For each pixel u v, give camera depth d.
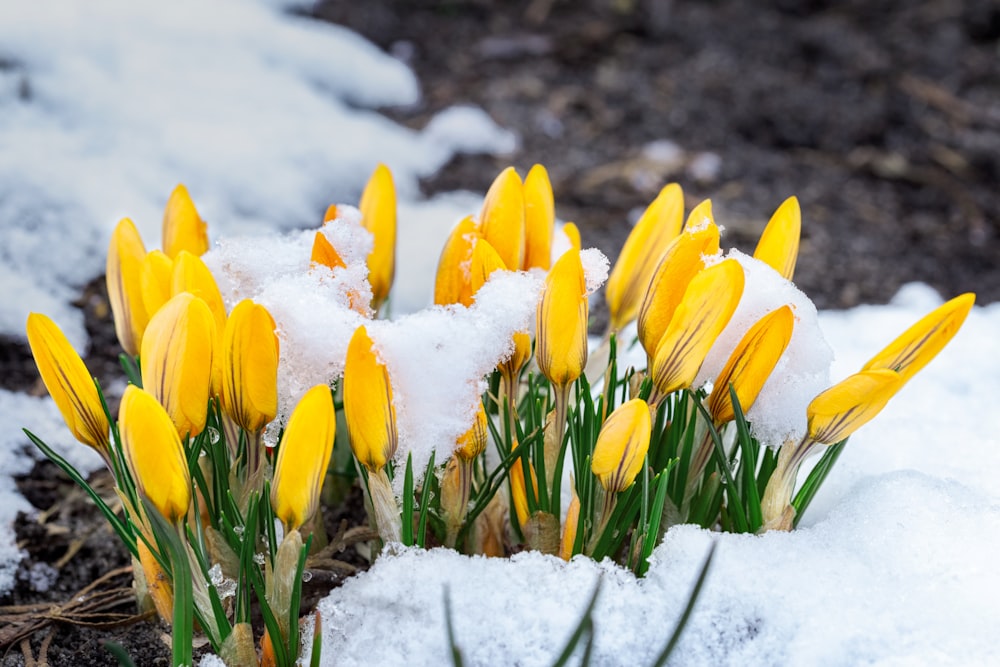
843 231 1.06
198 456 0.75
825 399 0.73
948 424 0.83
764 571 0.75
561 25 1.44
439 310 0.74
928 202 1.12
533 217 0.77
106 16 1.15
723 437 0.78
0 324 0.90
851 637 0.74
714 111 1.26
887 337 0.92
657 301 0.74
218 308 0.75
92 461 0.85
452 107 1.23
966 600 0.75
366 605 0.75
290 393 0.75
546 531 0.76
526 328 0.75
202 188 1.00
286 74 1.18
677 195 0.77
